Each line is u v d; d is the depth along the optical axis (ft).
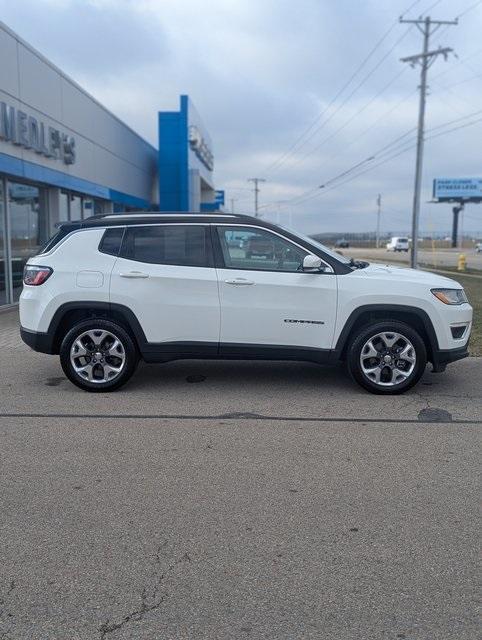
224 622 10.18
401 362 23.09
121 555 12.17
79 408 21.58
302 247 22.98
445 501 14.53
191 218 23.32
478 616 10.36
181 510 14.02
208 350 23.04
